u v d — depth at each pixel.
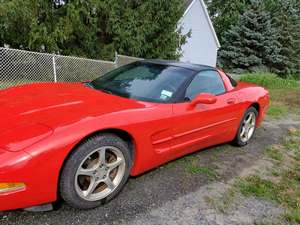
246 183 3.28
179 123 3.07
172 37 12.33
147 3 11.01
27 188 2.02
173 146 3.13
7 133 2.10
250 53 23.67
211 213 2.62
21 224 2.20
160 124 2.85
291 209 2.85
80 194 2.35
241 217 2.63
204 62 26.03
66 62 7.23
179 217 2.51
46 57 6.86
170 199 2.76
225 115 3.80
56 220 2.28
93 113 2.45
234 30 23.81
